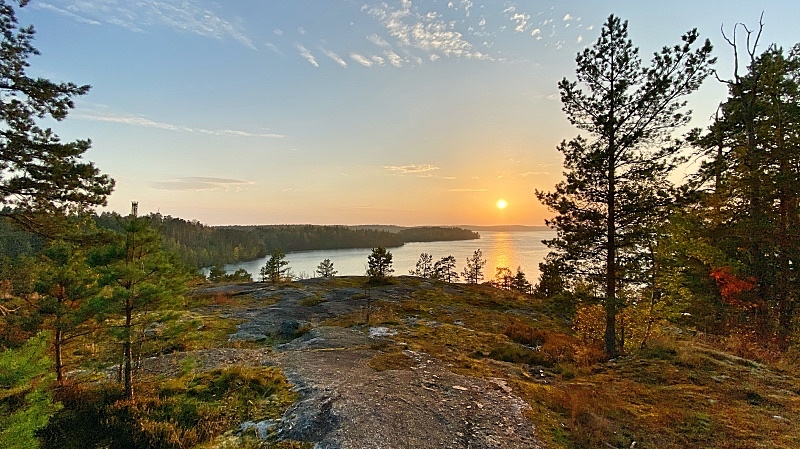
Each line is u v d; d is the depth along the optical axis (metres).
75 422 7.49
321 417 7.09
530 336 17.41
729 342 13.94
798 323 15.53
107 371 10.16
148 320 8.53
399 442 6.20
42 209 12.59
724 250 18.20
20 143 11.77
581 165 13.35
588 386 9.40
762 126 16.83
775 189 16.31
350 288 33.31
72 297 8.40
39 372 4.91
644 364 10.98
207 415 7.58
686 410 7.56
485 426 6.81
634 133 12.69
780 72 16.62
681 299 13.91
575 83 13.50
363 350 12.77
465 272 86.75
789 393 8.51
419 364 10.95
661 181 12.69
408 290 33.00
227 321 18.81
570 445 6.28
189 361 9.39
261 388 8.83
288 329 17.08
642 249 13.44
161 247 9.45
